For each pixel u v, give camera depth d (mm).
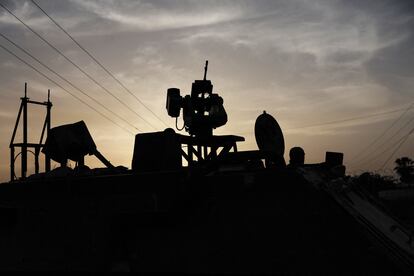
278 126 9359
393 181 37281
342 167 7410
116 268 7043
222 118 10094
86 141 9469
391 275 5746
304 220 6266
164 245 6898
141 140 7992
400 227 6672
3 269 8023
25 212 7895
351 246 6008
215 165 7297
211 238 6672
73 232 7410
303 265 6203
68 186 7555
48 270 7559
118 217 7102
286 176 6426
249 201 6555
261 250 6418
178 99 10133
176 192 6789
